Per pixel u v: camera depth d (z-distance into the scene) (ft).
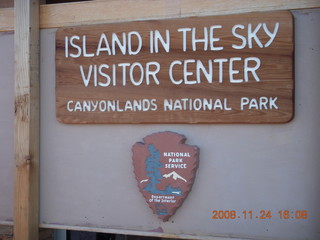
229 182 4.96
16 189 5.54
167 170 5.05
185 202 5.08
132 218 5.29
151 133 5.22
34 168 5.55
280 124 4.81
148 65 5.18
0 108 5.80
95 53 5.37
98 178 5.42
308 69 4.73
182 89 5.07
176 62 5.10
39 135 5.63
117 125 5.35
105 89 5.32
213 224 4.99
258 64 4.84
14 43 5.65
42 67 5.65
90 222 5.44
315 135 4.70
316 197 4.69
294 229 4.75
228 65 4.94
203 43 5.02
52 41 5.62
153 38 5.17
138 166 5.15
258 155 4.87
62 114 5.47
